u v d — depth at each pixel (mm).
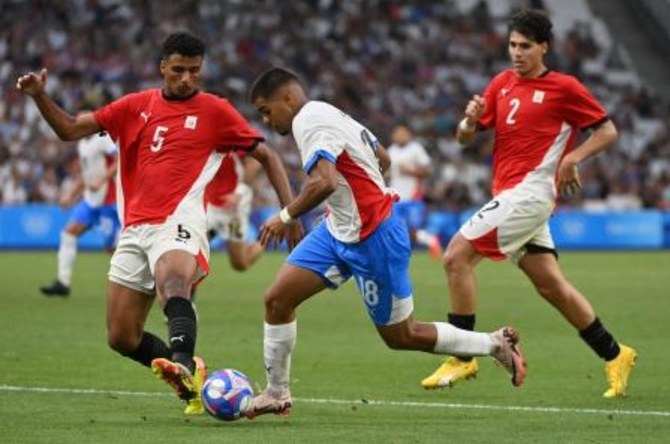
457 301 37062
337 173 29797
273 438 27938
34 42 133625
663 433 28953
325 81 136875
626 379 35625
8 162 117625
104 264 93250
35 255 102938
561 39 153625
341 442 27500
